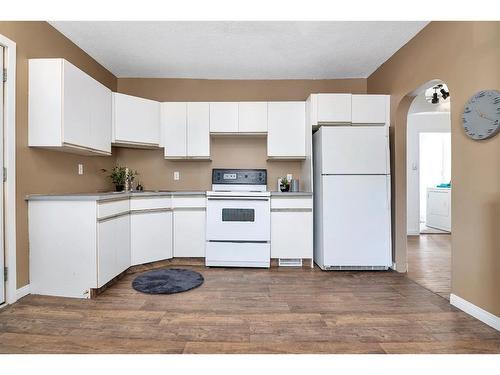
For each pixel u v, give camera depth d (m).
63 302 2.20
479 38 1.96
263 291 2.47
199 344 1.64
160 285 2.58
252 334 1.75
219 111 3.50
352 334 1.76
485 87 1.92
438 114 5.39
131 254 2.92
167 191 3.48
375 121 3.20
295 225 3.21
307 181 3.42
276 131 3.48
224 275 2.92
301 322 1.91
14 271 2.16
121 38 2.80
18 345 1.62
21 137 2.23
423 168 6.57
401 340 1.69
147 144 3.37
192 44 2.92
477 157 1.97
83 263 2.29
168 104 3.51
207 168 3.86
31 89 2.29
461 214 2.11
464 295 2.08
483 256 1.92
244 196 3.17
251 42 2.88
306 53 3.11
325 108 3.22
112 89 3.64
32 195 2.33
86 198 2.28
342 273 3.01
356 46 2.96
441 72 2.35
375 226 3.06
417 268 3.20
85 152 2.84
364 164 3.06
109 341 1.67
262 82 3.83
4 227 2.10
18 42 2.20
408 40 2.83
